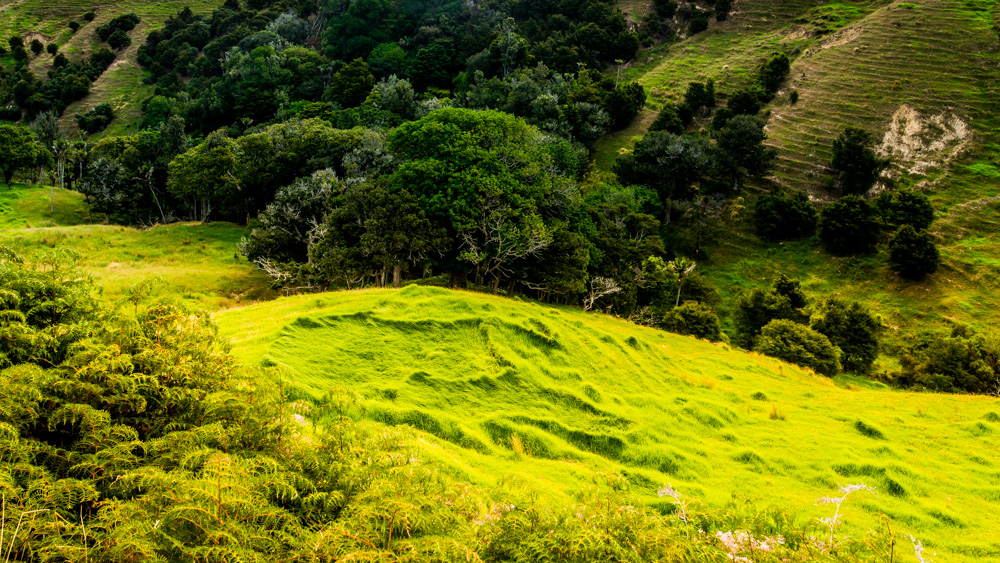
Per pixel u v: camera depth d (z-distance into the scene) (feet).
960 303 205.46
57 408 26.21
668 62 402.72
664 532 27.17
